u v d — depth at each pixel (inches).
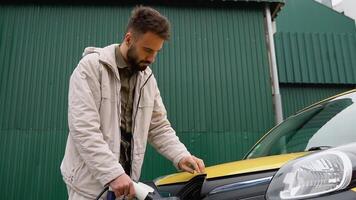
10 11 246.4
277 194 48.0
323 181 45.4
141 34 59.7
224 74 246.2
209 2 259.4
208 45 252.2
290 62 309.1
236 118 236.8
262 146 104.8
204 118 235.5
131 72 67.8
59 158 218.8
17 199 210.5
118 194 55.1
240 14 261.3
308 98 304.3
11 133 220.5
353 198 42.3
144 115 67.8
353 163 45.5
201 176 67.5
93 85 62.4
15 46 238.8
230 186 58.0
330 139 80.9
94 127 58.7
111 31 248.1
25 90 229.8
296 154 63.7
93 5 252.8
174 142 74.8
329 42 319.9
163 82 240.5
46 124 224.1
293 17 343.6
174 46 249.3
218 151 229.8
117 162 56.8
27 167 215.6
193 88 241.1
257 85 244.8
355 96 94.0
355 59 316.5
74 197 60.0
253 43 255.1
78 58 240.1
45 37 242.8
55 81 233.6
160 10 257.0
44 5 249.4
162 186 73.4
